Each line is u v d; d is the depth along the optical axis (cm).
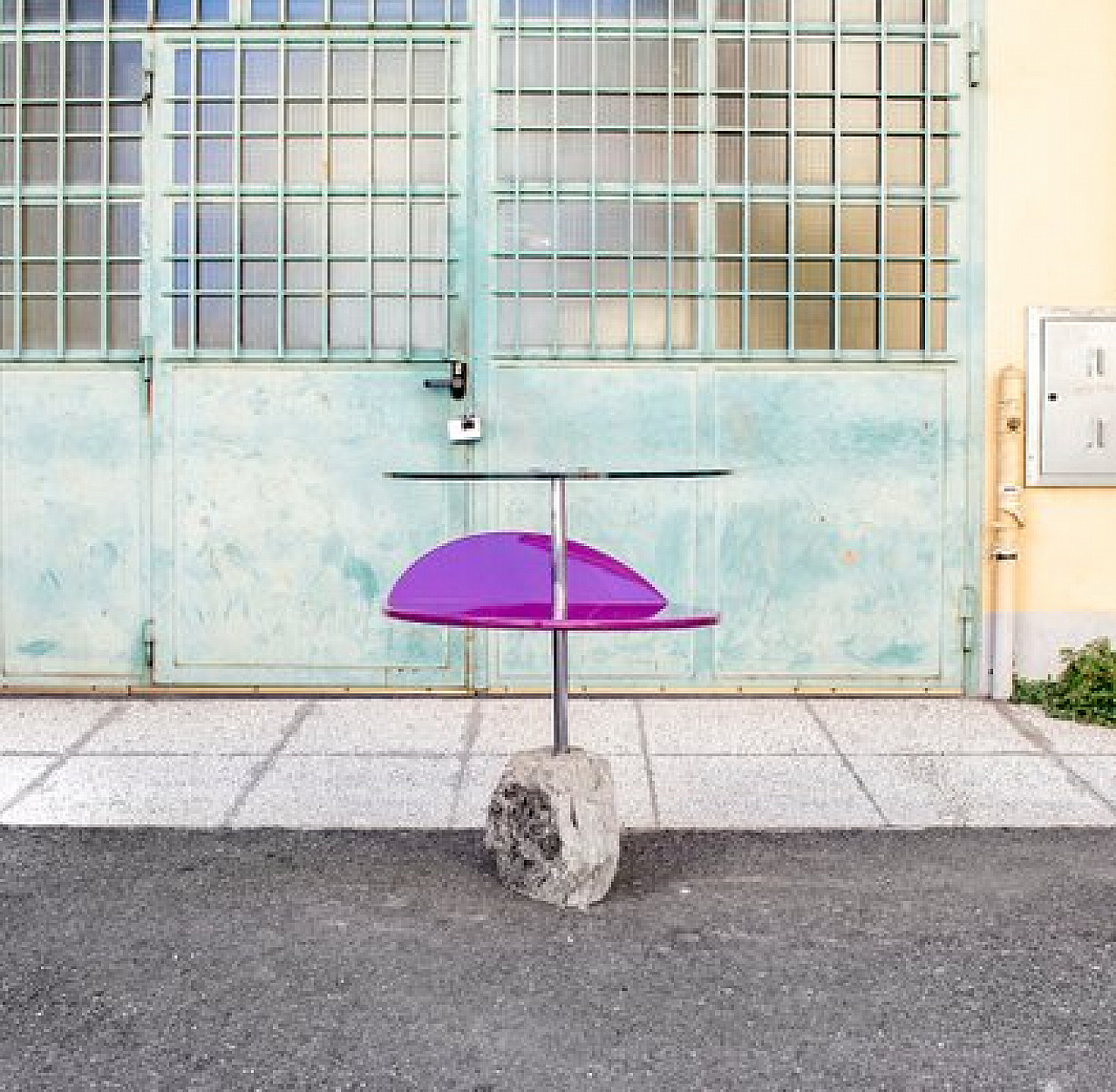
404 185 654
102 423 659
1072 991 364
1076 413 653
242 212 656
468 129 653
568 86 654
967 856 464
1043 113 653
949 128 654
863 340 657
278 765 561
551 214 655
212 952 388
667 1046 336
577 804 421
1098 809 509
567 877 420
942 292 655
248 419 655
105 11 654
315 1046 336
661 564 656
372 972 375
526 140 655
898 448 656
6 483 661
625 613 430
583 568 478
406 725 615
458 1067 326
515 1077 321
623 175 655
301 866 454
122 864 455
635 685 659
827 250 657
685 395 655
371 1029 344
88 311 660
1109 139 652
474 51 651
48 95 660
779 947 391
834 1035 341
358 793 527
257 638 660
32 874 446
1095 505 657
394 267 655
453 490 655
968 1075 322
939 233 655
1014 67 653
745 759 568
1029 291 655
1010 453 648
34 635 664
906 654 660
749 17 654
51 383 659
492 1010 354
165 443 657
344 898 427
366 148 654
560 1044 337
